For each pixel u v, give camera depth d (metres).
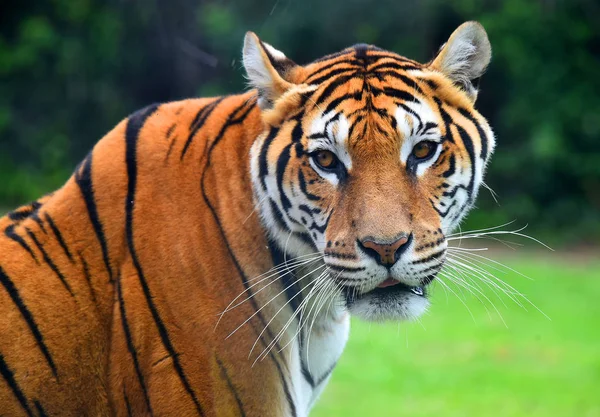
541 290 22.77
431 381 15.89
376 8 27.09
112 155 6.32
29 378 5.95
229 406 6.05
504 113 31.98
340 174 5.97
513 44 31.44
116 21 29.70
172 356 6.02
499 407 14.45
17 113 31.25
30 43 30.70
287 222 6.15
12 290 6.03
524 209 31.02
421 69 6.19
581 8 32.03
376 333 19.42
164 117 6.45
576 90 31.78
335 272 5.97
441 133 6.02
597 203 32.03
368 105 5.93
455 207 6.19
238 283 6.14
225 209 6.19
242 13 26.72
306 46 26.72
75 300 6.07
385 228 5.79
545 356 17.52
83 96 31.00
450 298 22.42
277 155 6.05
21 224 6.29
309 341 6.58
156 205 6.19
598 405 14.50
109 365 6.08
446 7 29.61
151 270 6.09
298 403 6.36
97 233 6.18
